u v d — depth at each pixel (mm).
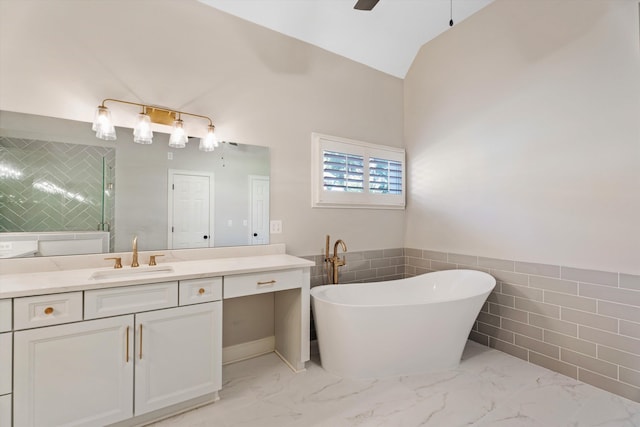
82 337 1354
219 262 2021
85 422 1361
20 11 1649
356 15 2543
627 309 1787
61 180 1728
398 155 3205
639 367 1738
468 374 2068
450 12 2625
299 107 2582
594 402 1745
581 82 1979
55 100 1721
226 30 2252
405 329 1997
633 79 1769
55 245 1704
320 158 2648
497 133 2459
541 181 2186
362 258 2975
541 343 2184
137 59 1934
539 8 2193
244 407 1704
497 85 2459
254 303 2385
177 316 1590
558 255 2096
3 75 1612
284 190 2498
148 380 1513
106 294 1404
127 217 1895
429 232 3041
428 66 3051
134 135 1850
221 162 2219
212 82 2188
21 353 1232
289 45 2541
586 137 1958
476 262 2613
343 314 1942
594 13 1920
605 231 1880
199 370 1661
